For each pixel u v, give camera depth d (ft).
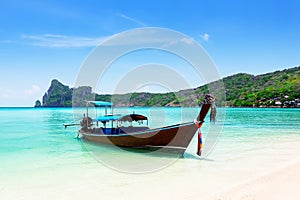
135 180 25.72
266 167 29.76
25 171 29.50
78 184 24.73
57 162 33.83
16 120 115.14
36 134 63.00
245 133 62.18
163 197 20.89
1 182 25.43
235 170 28.78
